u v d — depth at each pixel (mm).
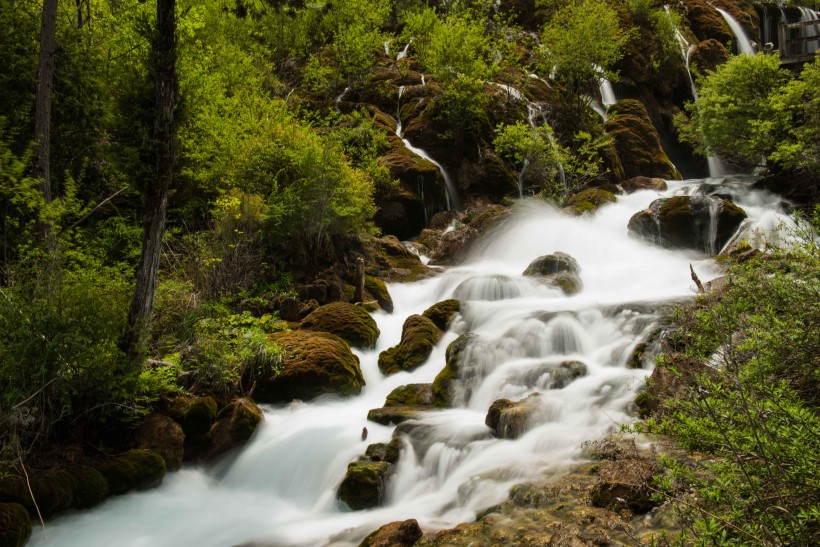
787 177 17703
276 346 9820
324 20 28109
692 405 4043
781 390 3461
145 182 8008
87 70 12328
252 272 12547
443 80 22594
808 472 3170
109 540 6543
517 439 7230
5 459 6754
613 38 25375
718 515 3430
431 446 7434
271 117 17469
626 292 12547
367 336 11344
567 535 5000
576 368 8406
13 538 5957
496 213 17906
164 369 8602
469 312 11406
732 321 5055
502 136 20453
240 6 25141
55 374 7254
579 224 17234
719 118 20109
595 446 6469
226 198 12766
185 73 13352
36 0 12484
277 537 6398
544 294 12312
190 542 6492
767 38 36438
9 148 10461
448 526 5887
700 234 15625
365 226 16297
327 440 8070
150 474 7516
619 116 25391
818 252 5148
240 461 8188
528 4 32469
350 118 21297
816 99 16062
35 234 10070
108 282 8430
